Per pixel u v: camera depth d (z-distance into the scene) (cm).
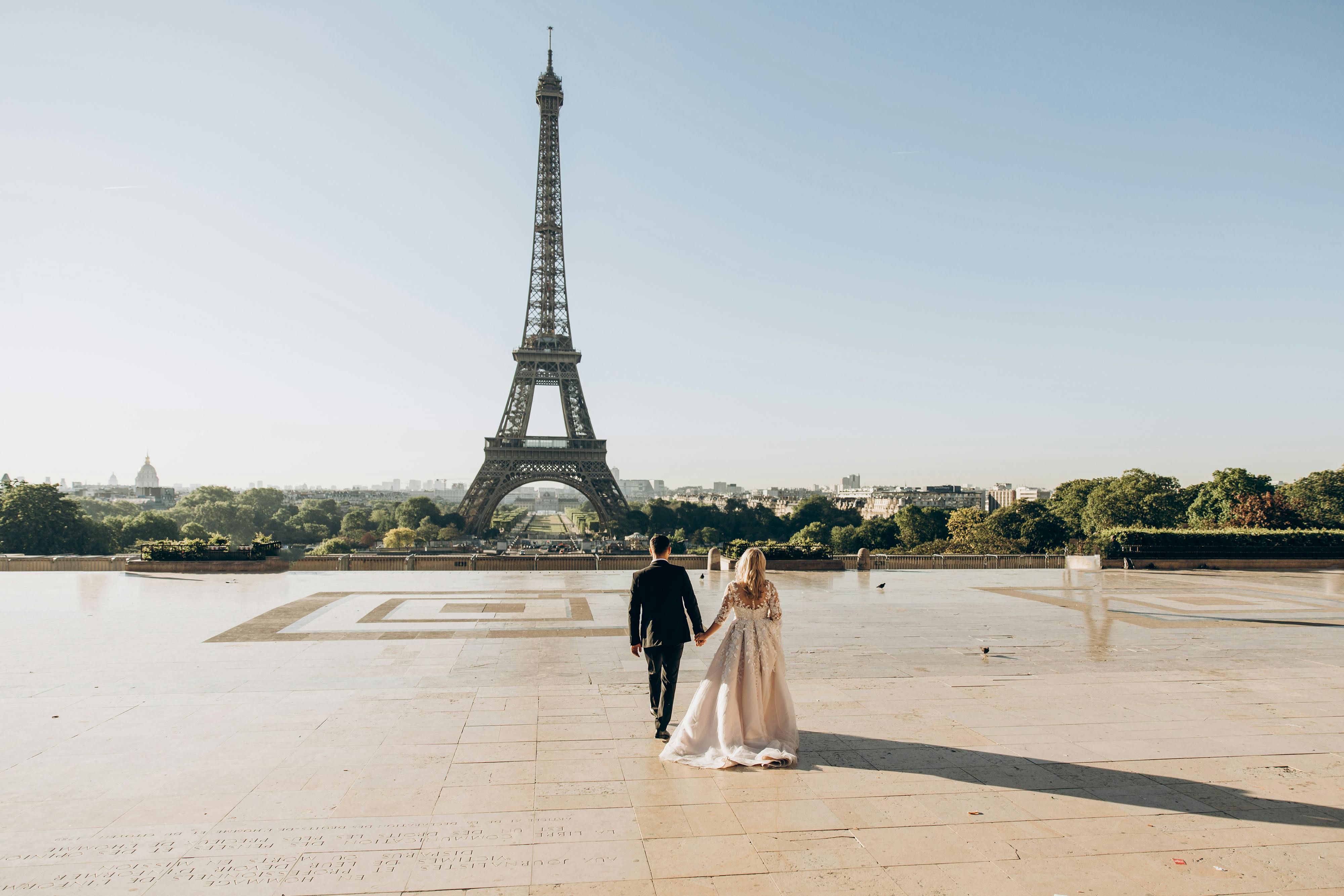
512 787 1033
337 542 15438
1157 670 1770
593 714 1392
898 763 1135
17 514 10981
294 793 1005
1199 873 801
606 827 908
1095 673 1736
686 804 980
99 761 1121
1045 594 3219
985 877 790
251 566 3841
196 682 1606
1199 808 976
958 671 1759
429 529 19088
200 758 1138
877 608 2775
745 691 1164
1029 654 1952
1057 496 13962
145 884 756
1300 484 11350
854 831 902
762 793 1019
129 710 1391
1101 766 1129
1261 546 4494
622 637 2136
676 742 1151
